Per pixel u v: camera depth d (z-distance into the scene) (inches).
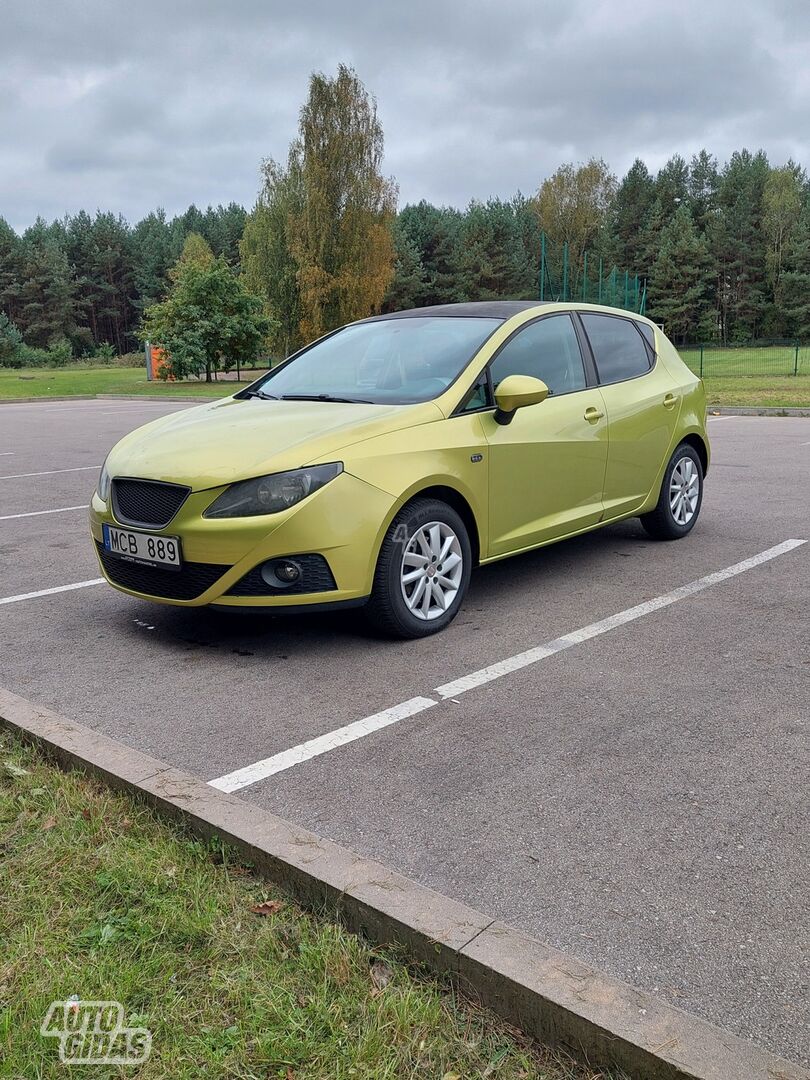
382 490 164.2
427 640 177.0
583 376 220.4
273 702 148.3
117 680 159.9
